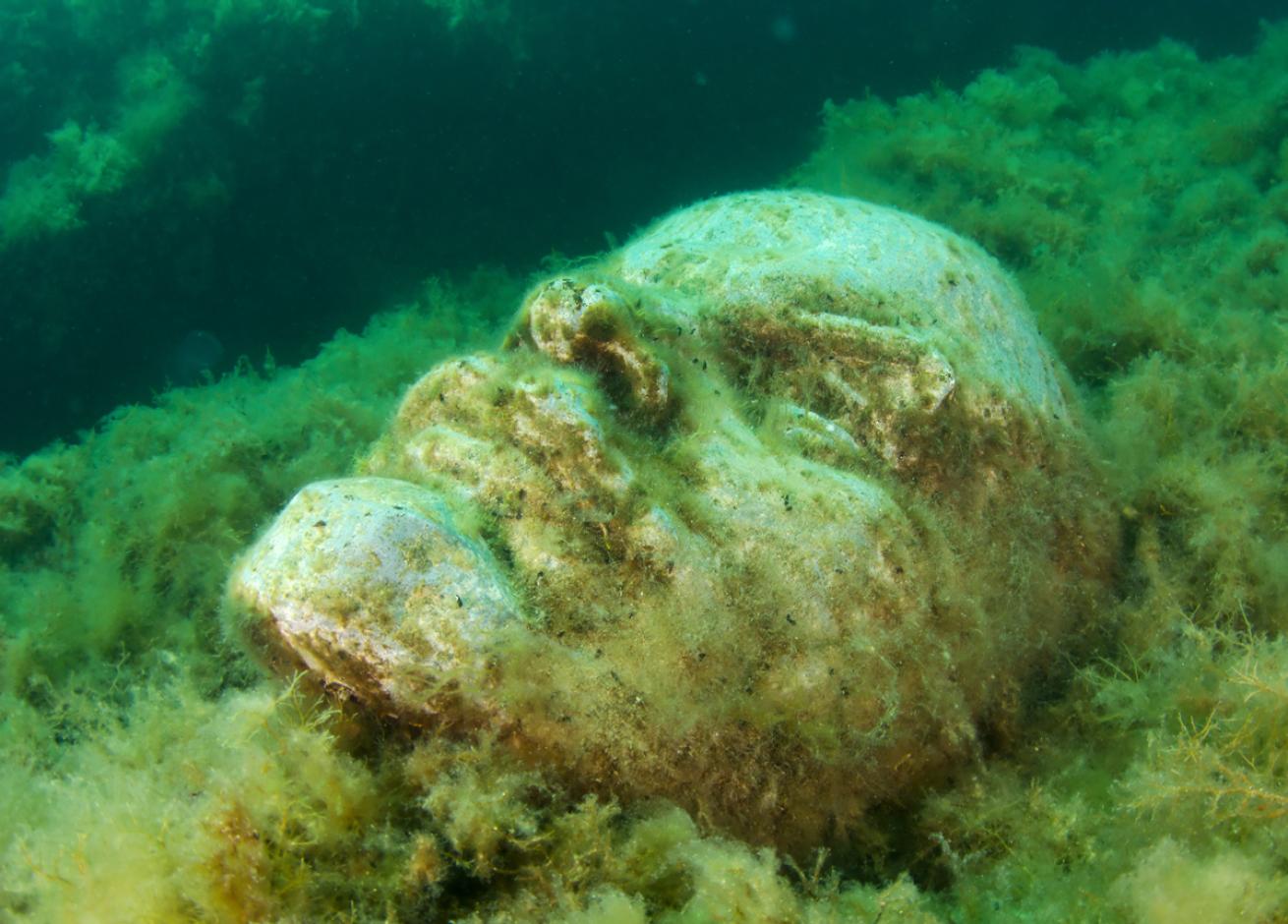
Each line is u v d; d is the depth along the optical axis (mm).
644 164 13328
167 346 10797
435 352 7062
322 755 2121
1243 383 4480
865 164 8711
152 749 2469
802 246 3576
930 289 3453
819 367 3162
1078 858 2568
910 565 2754
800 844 2590
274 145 10117
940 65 15180
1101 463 3752
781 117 14312
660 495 2604
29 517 5625
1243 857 2236
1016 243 7613
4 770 2777
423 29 10156
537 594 2457
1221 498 3730
